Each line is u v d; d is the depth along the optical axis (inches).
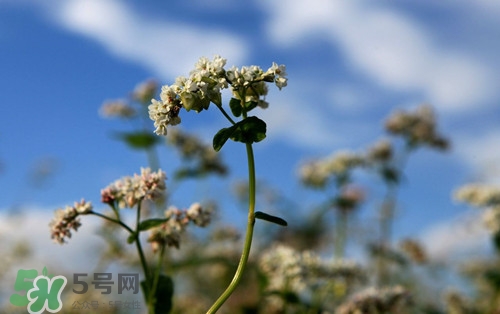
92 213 228.8
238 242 502.9
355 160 529.0
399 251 519.8
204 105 184.9
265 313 403.9
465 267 552.4
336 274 365.7
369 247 524.1
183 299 485.1
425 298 528.4
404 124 543.2
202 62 188.7
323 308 380.5
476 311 482.9
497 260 549.3
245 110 193.9
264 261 371.6
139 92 471.5
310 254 370.6
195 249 490.6
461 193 515.5
